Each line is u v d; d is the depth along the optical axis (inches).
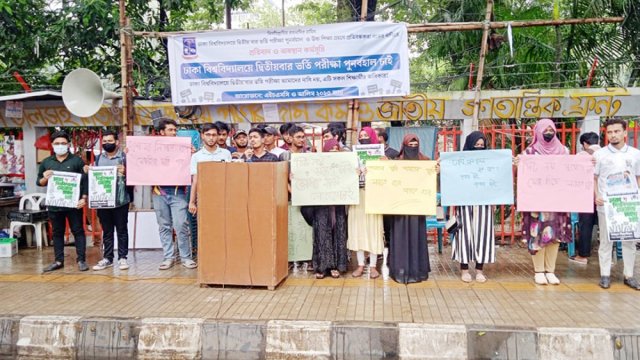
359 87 283.9
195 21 545.6
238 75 291.0
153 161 255.0
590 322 181.5
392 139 307.0
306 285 230.5
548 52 338.0
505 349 173.3
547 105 292.2
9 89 395.9
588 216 260.8
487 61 358.6
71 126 324.8
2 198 329.7
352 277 243.9
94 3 363.3
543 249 229.0
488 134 328.8
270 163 220.1
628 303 201.9
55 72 437.1
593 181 220.2
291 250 253.9
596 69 334.3
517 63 344.5
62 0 391.9
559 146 228.8
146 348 185.5
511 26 276.1
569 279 237.0
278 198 224.7
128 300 212.1
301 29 282.4
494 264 265.3
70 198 256.4
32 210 316.2
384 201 229.6
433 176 228.8
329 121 302.0
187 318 189.3
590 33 335.3
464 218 232.1
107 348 187.8
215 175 224.1
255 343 182.2
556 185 222.5
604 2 314.2
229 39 289.0
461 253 233.1
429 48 389.1
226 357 182.9
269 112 302.8
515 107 294.4
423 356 175.5
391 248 236.8
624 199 213.0
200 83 294.4
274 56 287.0
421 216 235.0
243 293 219.5
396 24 277.0
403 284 230.1
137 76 384.5
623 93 284.2
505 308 196.7
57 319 191.2
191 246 290.5
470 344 174.7
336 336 179.5
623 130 216.8
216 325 184.7
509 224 340.8
